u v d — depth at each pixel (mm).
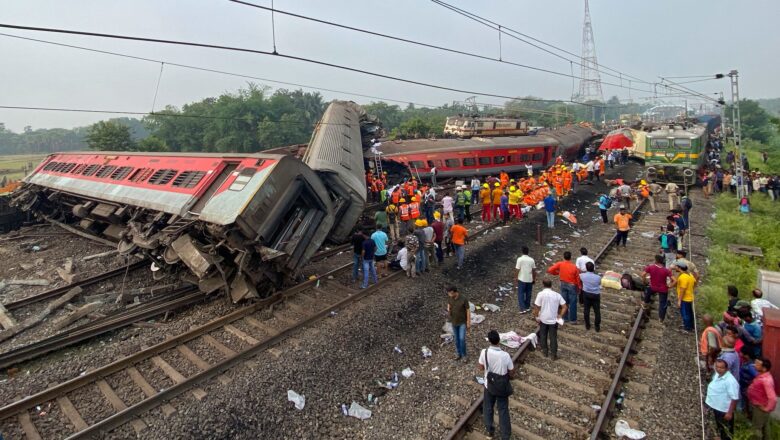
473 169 25578
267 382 7176
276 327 9008
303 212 10930
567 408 6602
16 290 11758
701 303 9766
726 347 6234
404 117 103875
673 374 7324
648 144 24906
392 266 12445
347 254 13844
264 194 9398
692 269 8812
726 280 10875
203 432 6164
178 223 10078
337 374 7512
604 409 6293
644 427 6129
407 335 8867
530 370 7598
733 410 5699
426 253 12516
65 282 12195
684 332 8742
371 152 25062
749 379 6316
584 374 7418
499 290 11281
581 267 9711
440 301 10430
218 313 9727
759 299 7902
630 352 7980
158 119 72562
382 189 20172
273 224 9609
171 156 13961
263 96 81688
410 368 7859
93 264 13484
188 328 9078
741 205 18953
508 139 28594
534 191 19812
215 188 10875
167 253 9969
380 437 6184
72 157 19469
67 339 8656
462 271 12320
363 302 10227
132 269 13023
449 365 7852
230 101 75375
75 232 16969
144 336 8812
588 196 22547
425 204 17609
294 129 75000
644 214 18781
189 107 75812
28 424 6340
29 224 19625
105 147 50750
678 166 23859
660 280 9000
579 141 36219
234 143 71188
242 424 6344
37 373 7660
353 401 6922
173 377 7387
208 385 7203
